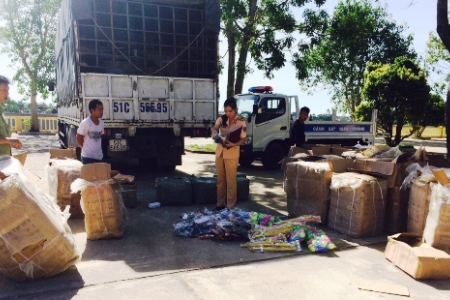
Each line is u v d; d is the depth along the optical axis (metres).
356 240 4.55
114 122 7.48
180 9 8.42
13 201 3.18
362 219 4.59
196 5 8.43
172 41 8.49
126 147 7.85
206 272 3.59
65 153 6.55
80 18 7.39
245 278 3.48
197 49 8.59
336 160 5.21
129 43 8.09
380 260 3.96
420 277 3.48
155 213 5.65
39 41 24.94
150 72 8.39
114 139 7.73
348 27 13.66
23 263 3.23
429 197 4.24
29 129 27.20
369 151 5.50
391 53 23.11
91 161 5.37
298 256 4.04
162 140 8.16
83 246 4.22
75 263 3.63
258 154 9.92
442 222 3.85
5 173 3.38
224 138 5.41
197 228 4.66
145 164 9.56
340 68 24.06
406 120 15.33
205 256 3.98
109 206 4.41
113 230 4.45
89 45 7.97
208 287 3.29
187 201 6.16
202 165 10.84
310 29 13.20
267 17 13.26
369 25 14.48
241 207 6.12
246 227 4.57
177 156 8.68
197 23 8.52
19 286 3.26
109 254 3.99
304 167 5.31
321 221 5.07
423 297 3.17
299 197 5.40
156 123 7.83
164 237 4.57
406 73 14.65
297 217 4.91
